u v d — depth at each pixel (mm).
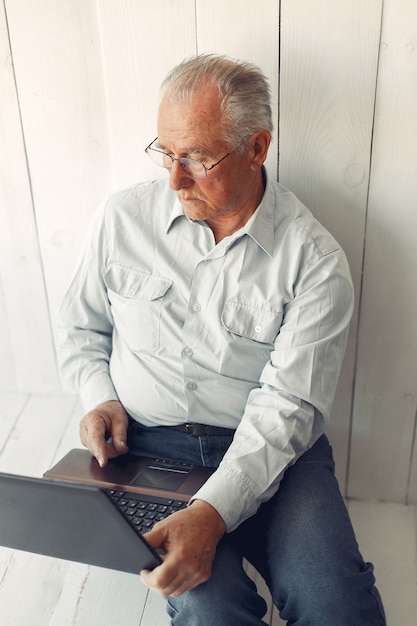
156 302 1482
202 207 1349
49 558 1557
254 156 1369
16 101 1713
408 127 1483
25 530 1139
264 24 1470
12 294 1971
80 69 1653
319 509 1278
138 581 1499
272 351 1421
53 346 2031
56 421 1984
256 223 1404
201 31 1503
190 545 1142
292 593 1198
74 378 1604
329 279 1372
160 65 1553
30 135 1747
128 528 1009
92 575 1514
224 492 1220
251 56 1503
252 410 1350
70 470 1454
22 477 1008
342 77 1474
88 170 1767
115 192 1637
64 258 1894
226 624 1140
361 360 1703
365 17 1415
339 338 1381
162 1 1489
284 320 1410
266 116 1355
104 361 1611
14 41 1646
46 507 1040
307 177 1576
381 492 1823
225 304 1432
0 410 2033
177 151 1287
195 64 1296
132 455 1507
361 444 1786
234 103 1270
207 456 1477
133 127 1627
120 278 1524
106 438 1544
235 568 1225
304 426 1338
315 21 1442
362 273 1628
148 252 1499
